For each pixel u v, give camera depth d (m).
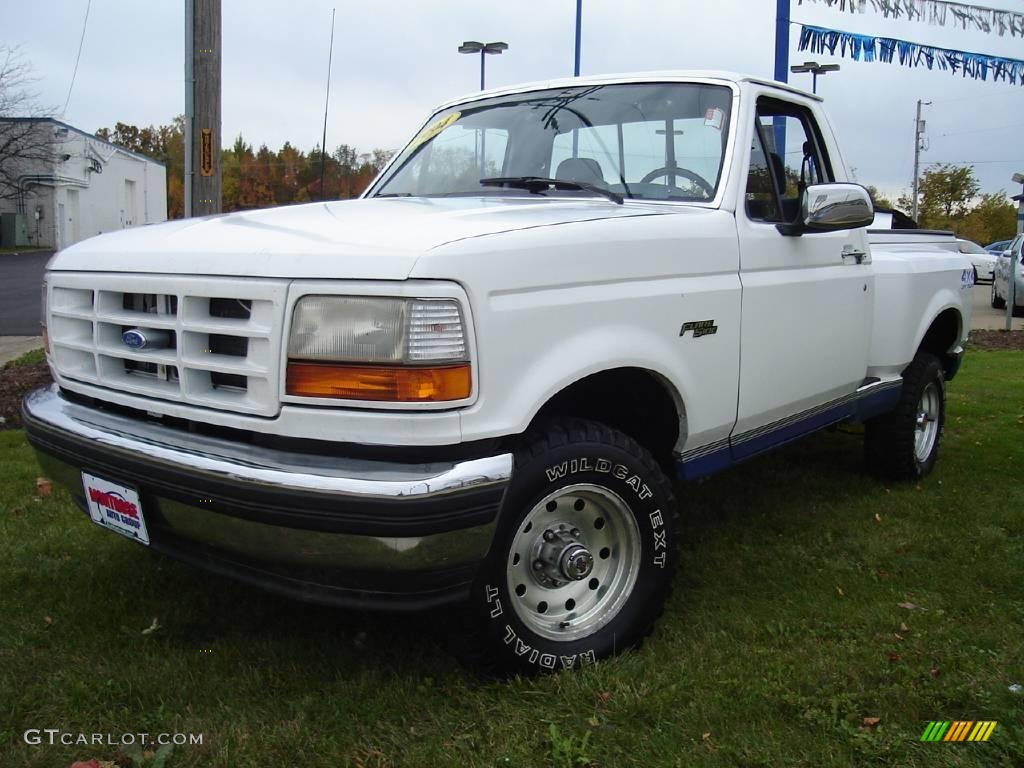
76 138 44.53
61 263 3.13
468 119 4.23
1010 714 2.61
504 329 2.50
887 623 3.24
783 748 2.46
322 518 2.33
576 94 4.02
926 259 4.96
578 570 2.80
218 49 6.71
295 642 3.08
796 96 4.08
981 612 3.37
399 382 2.34
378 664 2.95
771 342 3.59
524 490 2.63
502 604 2.67
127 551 3.89
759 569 3.79
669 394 3.16
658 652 3.04
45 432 2.97
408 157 4.30
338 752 2.45
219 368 2.54
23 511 4.38
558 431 2.76
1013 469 5.39
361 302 2.36
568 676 2.77
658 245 3.03
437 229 2.57
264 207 3.67
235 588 3.53
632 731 2.54
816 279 3.87
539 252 2.62
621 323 2.87
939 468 5.46
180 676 2.84
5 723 2.58
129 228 3.34
